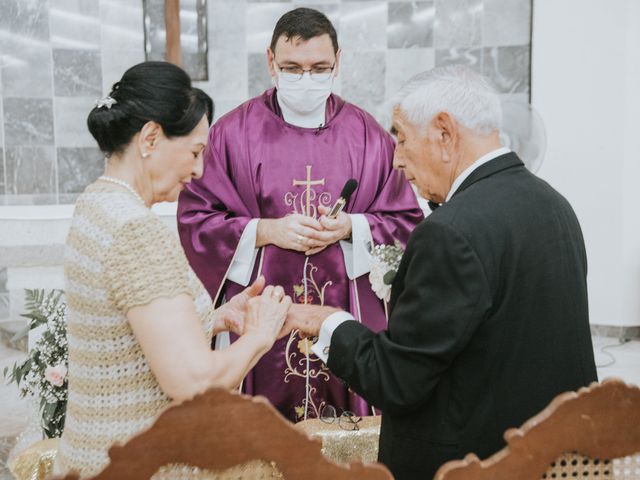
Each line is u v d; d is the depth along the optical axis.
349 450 2.44
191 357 1.26
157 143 1.42
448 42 5.75
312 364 2.67
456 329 1.34
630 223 5.46
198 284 1.42
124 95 1.40
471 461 1.14
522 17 5.59
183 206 2.65
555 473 1.20
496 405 1.43
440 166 1.52
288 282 2.61
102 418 1.37
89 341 1.35
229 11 5.82
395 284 1.52
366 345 1.51
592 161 5.45
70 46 5.67
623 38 5.25
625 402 1.17
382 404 1.45
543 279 1.43
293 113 2.69
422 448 1.48
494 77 5.69
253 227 2.55
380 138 2.74
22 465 2.14
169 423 1.07
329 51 2.54
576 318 1.47
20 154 5.69
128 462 1.06
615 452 1.18
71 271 1.35
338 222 2.51
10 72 5.60
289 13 2.57
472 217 1.38
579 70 5.38
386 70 5.83
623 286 5.53
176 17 5.45
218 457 1.09
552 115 5.49
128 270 1.27
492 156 1.49
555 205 1.49
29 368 2.38
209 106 1.49
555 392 1.44
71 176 5.80
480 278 1.34
